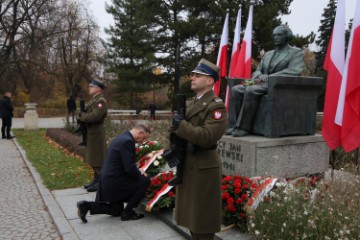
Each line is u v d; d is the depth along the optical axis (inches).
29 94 1267.2
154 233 163.3
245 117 208.2
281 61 215.9
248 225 142.6
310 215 130.7
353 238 119.6
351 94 198.1
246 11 753.6
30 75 1155.9
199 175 112.7
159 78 1062.4
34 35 1087.6
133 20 1143.6
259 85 210.4
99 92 236.1
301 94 211.5
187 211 116.1
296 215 130.6
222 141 209.8
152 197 188.7
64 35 983.0
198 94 117.3
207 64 112.7
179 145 114.8
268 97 201.2
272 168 195.5
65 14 980.6
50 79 1169.4
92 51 898.1
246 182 164.2
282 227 128.1
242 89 211.8
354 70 196.9
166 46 962.7
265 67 225.9
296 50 215.6
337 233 120.0
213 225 114.3
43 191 234.5
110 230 167.2
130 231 165.9
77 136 471.5
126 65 1216.8
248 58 354.0
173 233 163.3
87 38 865.5
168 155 116.3
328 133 211.2
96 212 178.5
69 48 852.0
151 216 185.3
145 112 1116.5
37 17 1082.1
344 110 199.8
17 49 1118.4
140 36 1011.9
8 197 228.1
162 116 948.6
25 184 262.5
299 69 208.8
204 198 113.0
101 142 235.6
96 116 227.3
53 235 166.2
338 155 264.1
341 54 213.5
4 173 302.4
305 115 215.0
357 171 210.7
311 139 209.2
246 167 192.1
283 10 797.2
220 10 768.9
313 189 163.6
